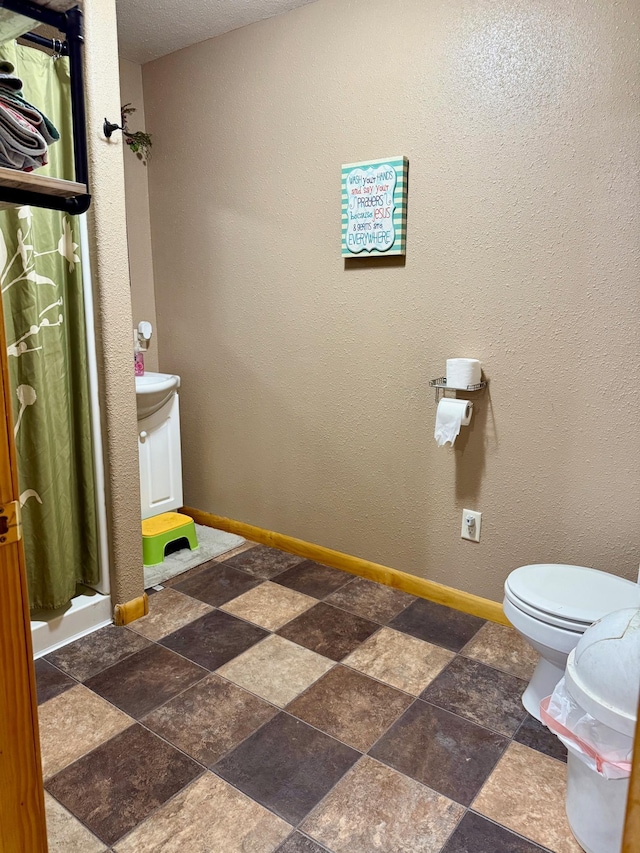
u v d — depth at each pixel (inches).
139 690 73.4
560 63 72.5
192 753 63.3
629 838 23.0
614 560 78.2
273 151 101.0
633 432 74.3
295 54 95.1
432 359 89.6
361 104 89.7
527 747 64.6
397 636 85.6
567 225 75.1
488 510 87.7
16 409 76.9
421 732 66.6
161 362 127.5
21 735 37.7
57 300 79.3
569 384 78.0
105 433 83.6
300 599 96.3
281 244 103.3
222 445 120.8
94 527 86.9
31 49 72.7
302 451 108.2
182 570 105.2
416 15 82.4
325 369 102.0
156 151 117.3
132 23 98.9
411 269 89.2
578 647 53.4
